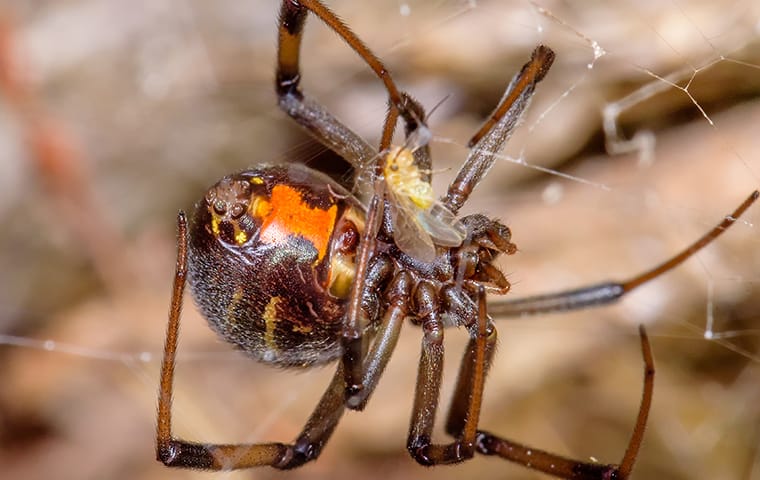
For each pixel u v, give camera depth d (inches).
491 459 4.8
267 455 4.2
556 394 4.9
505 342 4.9
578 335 4.9
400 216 4.1
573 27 4.8
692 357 4.8
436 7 5.0
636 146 4.9
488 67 4.9
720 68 4.7
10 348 5.2
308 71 5.2
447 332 5.0
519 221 5.0
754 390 4.8
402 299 4.2
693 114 4.8
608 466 4.1
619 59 4.8
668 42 4.7
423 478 4.8
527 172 5.0
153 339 5.2
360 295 4.0
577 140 4.9
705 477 4.7
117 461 5.0
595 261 4.9
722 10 4.7
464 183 4.1
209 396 5.1
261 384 5.1
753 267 4.7
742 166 4.8
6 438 5.1
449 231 4.1
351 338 4.0
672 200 4.8
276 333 4.1
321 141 4.2
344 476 4.9
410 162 4.0
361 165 4.2
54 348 5.2
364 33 5.1
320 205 4.1
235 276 4.1
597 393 4.8
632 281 4.4
